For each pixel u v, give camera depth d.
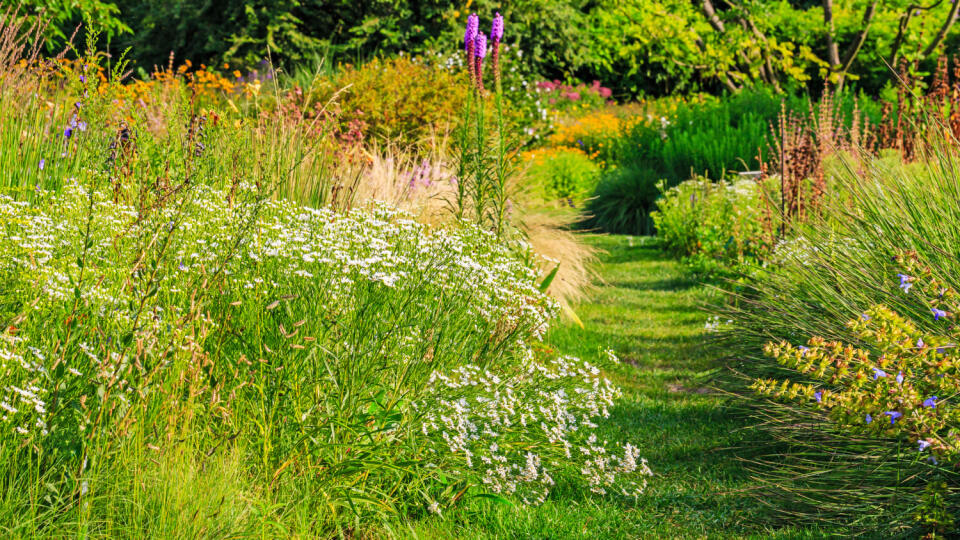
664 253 13.28
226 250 3.96
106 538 2.95
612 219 16.88
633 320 8.64
